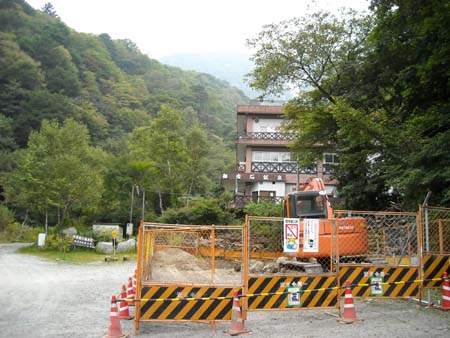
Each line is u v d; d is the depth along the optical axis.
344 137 18.08
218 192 44.00
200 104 104.88
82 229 36.56
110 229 34.34
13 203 47.38
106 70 102.81
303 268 11.28
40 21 99.94
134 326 7.45
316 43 20.59
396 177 13.90
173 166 42.66
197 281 9.75
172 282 7.74
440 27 12.44
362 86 18.22
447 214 11.84
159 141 41.94
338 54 20.77
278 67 21.23
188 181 46.31
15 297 11.30
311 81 21.42
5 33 81.19
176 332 7.51
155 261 11.75
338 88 20.39
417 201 13.00
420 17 13.15
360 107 18.11
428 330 7.31
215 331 7.54
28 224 48.28
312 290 8.05
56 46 86.62
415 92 15.22
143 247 7.70
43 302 10.52
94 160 46.91
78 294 11.88
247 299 7.62
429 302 9.23
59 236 32.03
